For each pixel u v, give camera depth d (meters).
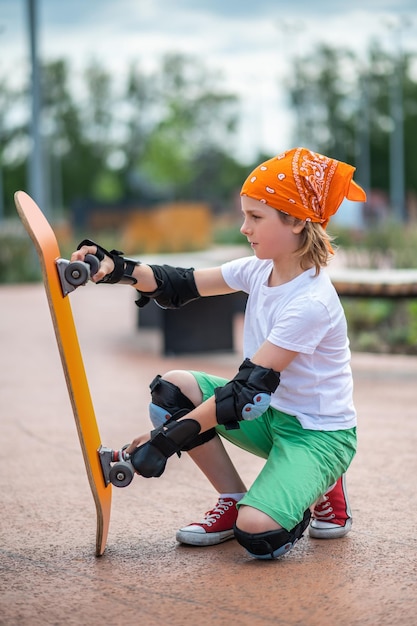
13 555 4.06
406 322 12.74
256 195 3.93
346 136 89.19
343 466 4.09
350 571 3.81
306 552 4.05
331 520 4.26
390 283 9.32
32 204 3.73
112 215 52.44
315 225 3.98
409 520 4.51
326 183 3.97
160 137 80.88
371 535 4.29
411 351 11.27
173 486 5.18
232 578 3.74
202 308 10.50
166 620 3.33
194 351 10.51
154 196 98.25
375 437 6.31
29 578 3.77
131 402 7.81
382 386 8.44
